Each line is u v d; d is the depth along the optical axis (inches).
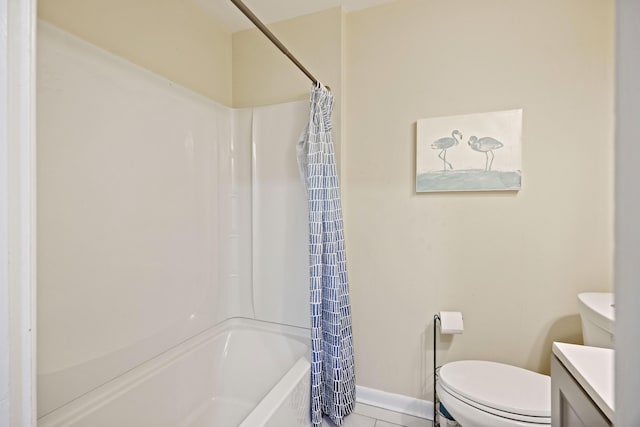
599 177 56.8
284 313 75.7
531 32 60.1
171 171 63.2
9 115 17.0
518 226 61.8
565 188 58.6
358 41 72.7
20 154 17.4
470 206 64.9
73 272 46.2
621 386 11.4
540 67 59.6
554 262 59.7
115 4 54.7
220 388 70.2
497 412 46.8
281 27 77.6
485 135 62.5
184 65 69.1
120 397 50.3
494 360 64.1
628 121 11.0
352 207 74.1
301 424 55.7
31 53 17.7
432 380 68.5
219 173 76.3
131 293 55.0
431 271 68.2
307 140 66.2
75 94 46.0
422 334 69.1
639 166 10.8
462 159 64.2
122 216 53.4
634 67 10.9
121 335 53.1
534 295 61.1
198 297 70.0
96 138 49.0
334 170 66.2
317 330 60.8
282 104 75.5
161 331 60.9
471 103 64.1
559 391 33.0
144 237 57.5
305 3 70.9
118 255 52.7
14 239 17.2
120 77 52.7
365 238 73.2
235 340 74.9
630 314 11.2
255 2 70.5
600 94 56.4
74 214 46.2
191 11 70.7
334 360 63.4
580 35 57.2
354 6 71.7
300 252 74.1
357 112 73.2
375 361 73.1
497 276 63.5
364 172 73.0
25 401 17.7
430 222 68.0
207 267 72.6
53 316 43.8
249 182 79.1
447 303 67.2
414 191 69.1
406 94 69.0
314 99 63.3
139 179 56.4
